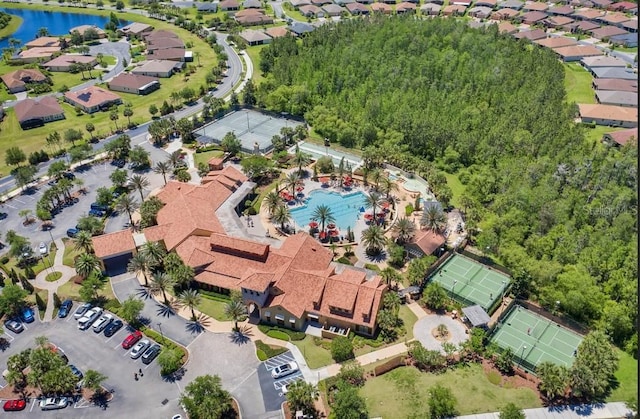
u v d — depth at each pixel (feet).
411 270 434.30
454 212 551.59
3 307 407.44
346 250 487.20
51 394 350.43
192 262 443.32
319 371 366.02
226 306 409.69
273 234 510.17
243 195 555.69
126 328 404.98
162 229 486.79
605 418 330.13
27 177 584.40
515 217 499.51
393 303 397.80
